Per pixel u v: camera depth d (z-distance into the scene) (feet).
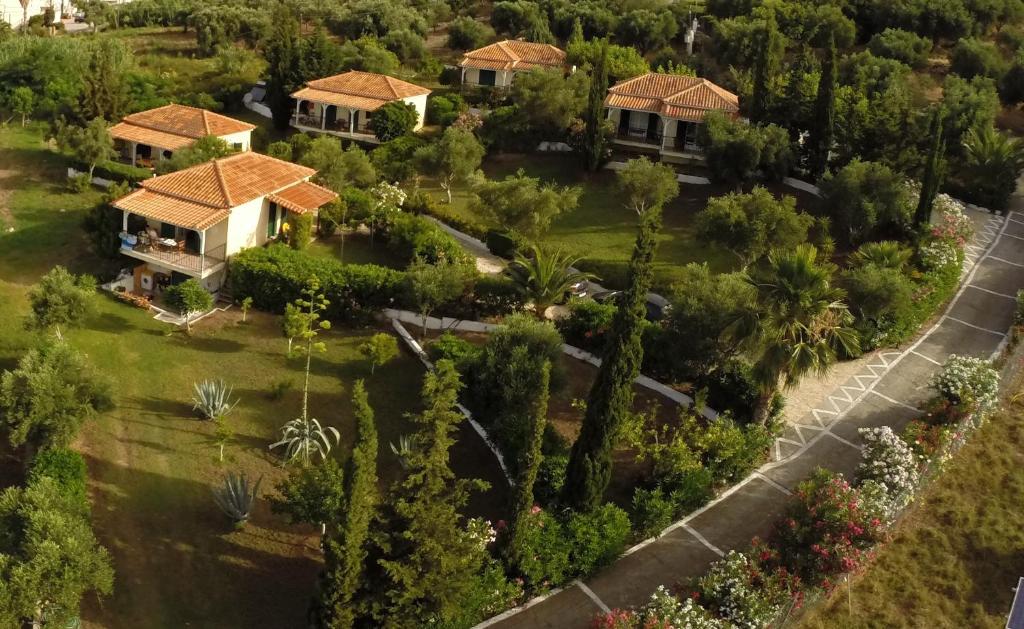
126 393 120.57
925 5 249.34
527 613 88.74
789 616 86.89
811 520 91.56
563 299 143.13
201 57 265.54
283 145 189.78
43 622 82.69
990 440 113.80
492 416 113.60
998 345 135.95
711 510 102.63
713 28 256.52
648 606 84.28
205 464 109.19
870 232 158.61
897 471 99.14
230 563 95.81
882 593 92.68
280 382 123.75
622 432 98.43
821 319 107.14
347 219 164.25
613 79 218.18
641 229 93.15
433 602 82.28
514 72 229.04
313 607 83.41
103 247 151.02
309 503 91.61
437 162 177.27
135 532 98.37
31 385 99.71
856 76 213.87
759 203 144.97
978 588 94.12
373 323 138.92
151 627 87.92
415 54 258.37
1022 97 221.66
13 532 86.58
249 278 140.87
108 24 297.74
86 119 198.18
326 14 279.28
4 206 173.27
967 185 183.73
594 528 93.61
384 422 117.80
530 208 156.25
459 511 102.89
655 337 122.83
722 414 111.96
